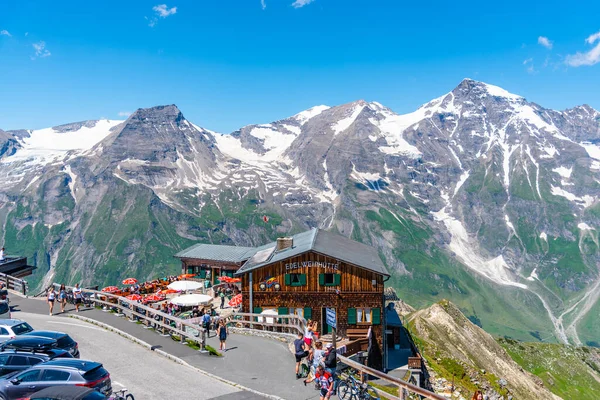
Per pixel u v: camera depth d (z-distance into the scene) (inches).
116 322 1704.0
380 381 1809.8
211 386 1108.5
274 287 2148.1
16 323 1298.0
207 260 3208.7
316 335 1293.1
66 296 2046.0
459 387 2413.9
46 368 910.4
